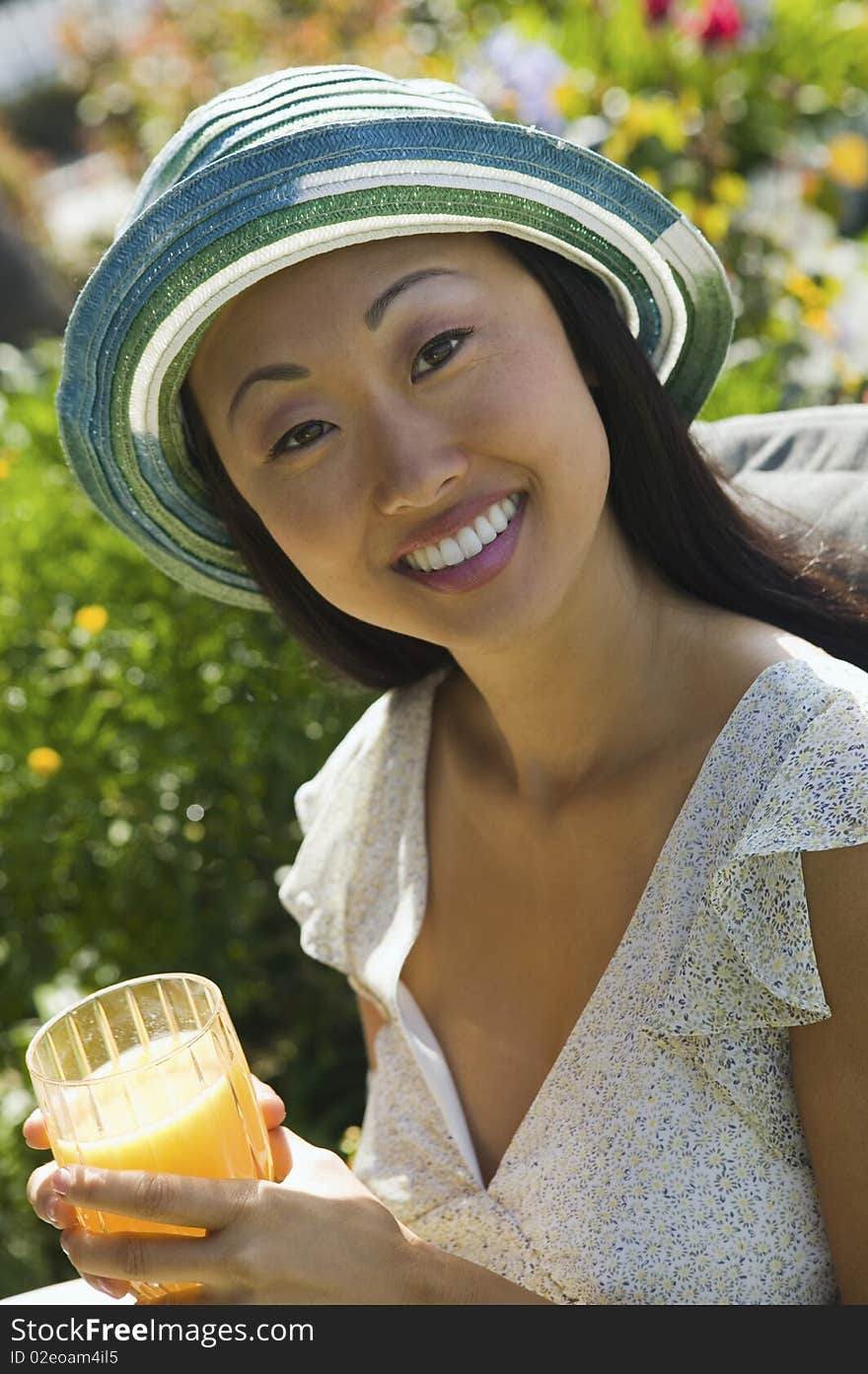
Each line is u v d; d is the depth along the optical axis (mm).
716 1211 1509
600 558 1633
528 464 1497
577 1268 1561
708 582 1722
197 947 2910
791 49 4566
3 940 3096
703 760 1574
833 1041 1435
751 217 4012
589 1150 1562
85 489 1861
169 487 1857
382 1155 1803
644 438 1657
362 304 1468
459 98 1685
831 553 1895
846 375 3262
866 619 1751
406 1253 1441
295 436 1521
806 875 1417
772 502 2129
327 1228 1394
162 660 2859
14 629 3018
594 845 1655
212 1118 1368
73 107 13641
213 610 2844
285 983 2994
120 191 9141
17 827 2955
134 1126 1342
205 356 1588
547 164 1522
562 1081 1598
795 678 1528
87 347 1649
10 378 4230
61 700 2982
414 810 1933
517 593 1533
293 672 2779
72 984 2988
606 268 1655
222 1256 1341
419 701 1993
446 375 1477
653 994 1529
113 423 1738
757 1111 1482
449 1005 1819
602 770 1661
